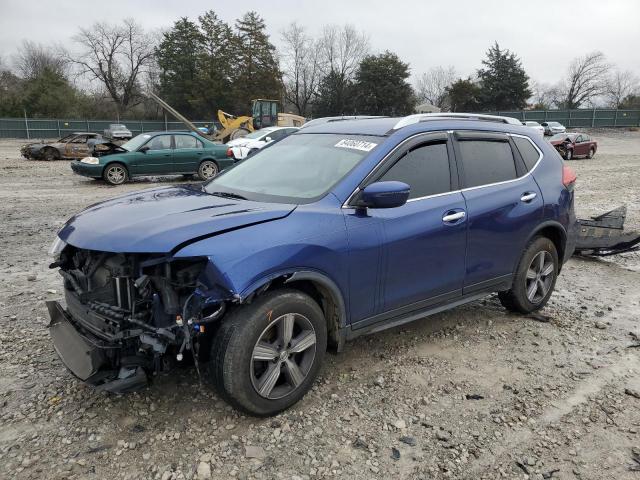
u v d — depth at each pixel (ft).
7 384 11.58
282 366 10.60
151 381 10.01
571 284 20.15
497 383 12.26
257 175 13.37
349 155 12.42
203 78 206.39
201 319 9.54
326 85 236.84
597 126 198.49
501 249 14.49
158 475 8.88
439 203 12.88
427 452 9.73
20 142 146.20
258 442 9.82
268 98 216.13
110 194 42.29
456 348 14.02
